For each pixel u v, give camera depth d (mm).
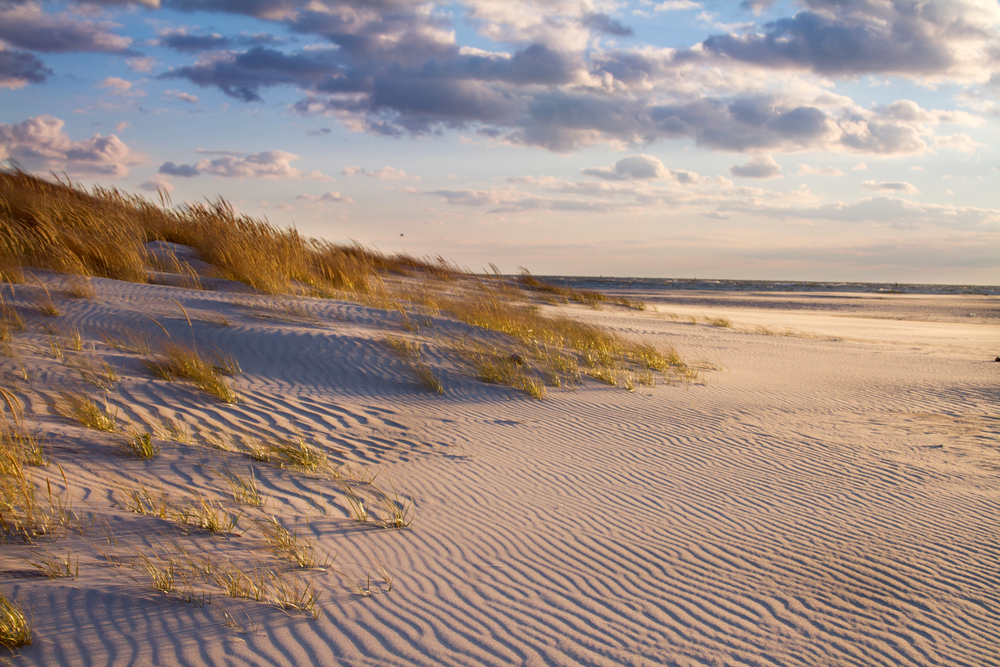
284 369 8266
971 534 4484
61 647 2652
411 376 8609
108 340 8094
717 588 3645
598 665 2883
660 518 4664
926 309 37062
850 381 10930
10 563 3193
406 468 5445
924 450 6672
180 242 15219
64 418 5395
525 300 20656
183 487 4504
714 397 9039
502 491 5070
